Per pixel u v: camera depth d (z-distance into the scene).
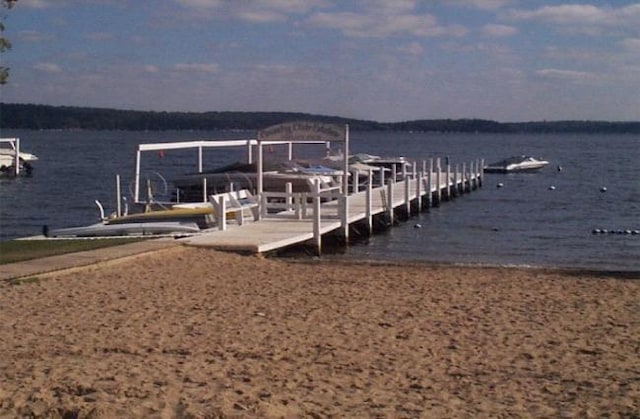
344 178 26.41
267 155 50.38
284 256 22.12
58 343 11.09
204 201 30.66
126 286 15.81
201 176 34.44
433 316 13.59
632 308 14.59
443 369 10.12
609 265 22.78
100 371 9.40
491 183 57.97
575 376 9.85
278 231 23.20
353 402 8.49
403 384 9.37
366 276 18.25
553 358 10.80
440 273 18.98
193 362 10.07
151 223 24.06
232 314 13.46
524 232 30.86
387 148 138.12
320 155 68.56
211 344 11.23
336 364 10.23
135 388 8.62
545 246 27.00
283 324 12.72
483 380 9.63
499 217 36.00
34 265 17.19
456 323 13.04
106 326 12.28
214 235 22.42
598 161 94.50
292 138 26.28
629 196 47.94
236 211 25.05
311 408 8.17
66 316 12.95
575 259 24.06
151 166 75.81
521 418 8.09
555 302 15.13
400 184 42.69
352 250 24.95
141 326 12.34
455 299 15.30
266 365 10.04
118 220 25.20
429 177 39.22
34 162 80.88
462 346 11.43
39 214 38.31
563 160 97.06
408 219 34.62
